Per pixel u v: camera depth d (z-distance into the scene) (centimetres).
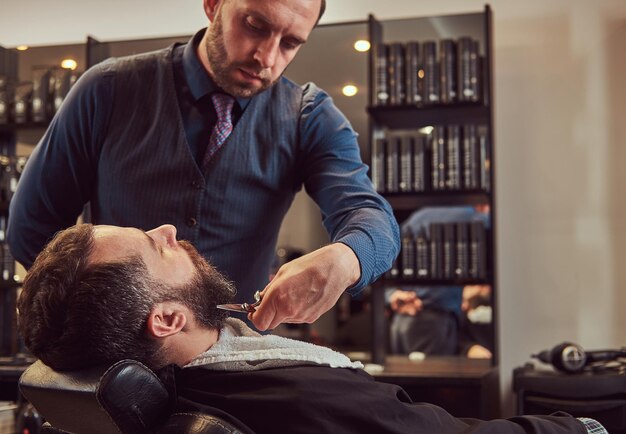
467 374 380
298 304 161
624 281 432
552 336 439
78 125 213
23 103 473
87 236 144
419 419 147
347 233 188
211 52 202
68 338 140
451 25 449
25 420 346
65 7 506
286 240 445
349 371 153
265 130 216
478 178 425
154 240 150
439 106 429
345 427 141
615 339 432
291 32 194
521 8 452
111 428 138
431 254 430
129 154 213
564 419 158
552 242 442
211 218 213
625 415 355
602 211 438
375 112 438
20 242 222
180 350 151
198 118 214
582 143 442
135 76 216
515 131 449
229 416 138
